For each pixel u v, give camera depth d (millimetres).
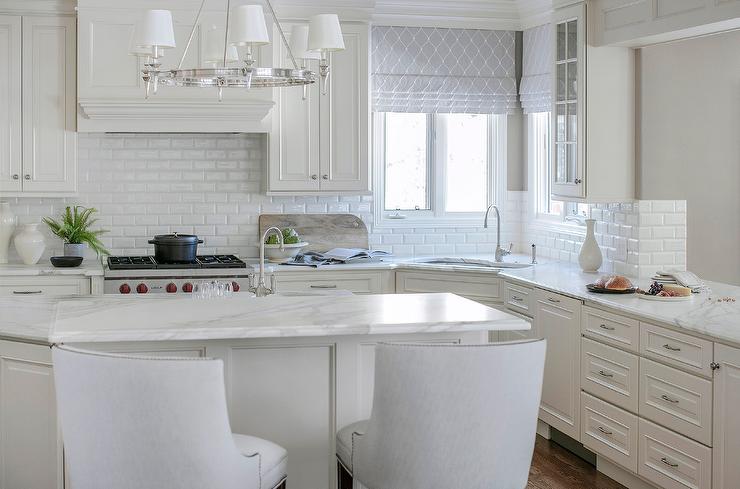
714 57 5793
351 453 3188
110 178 6867
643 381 4613
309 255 6812
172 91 6328
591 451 5344
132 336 3279
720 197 5891
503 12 7180
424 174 7441
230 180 7031
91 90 6258
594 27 5715
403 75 7113
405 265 6625
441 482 2924
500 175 7457
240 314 3625
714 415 4066
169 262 6316
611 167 5777
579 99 5773
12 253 6699
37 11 6324
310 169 6684
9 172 6352
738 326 4047
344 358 3598
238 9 3875
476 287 6398
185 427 2721
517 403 2918
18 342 3791
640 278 5750
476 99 7246
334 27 4008
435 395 2850
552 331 5539
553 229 6988
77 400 2779
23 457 3830
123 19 6277
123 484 2803
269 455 3072
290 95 6625
